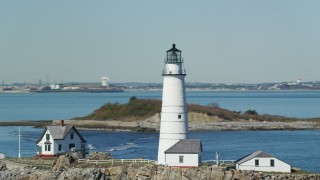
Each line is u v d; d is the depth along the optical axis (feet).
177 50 547.49
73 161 584.40
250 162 531.09
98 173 534.78
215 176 506.89
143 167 526.57
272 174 511.81
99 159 604.90
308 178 509.76
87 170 537.65
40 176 553.64
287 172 526.16
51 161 627.46
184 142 536.42
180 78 547.08
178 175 511.40
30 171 575.38
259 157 530.68
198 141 536.01
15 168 596.29
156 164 537.24
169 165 529.45
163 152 545.03
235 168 536.83
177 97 545.44
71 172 538.88
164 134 547.08
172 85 545.85
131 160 576.20
